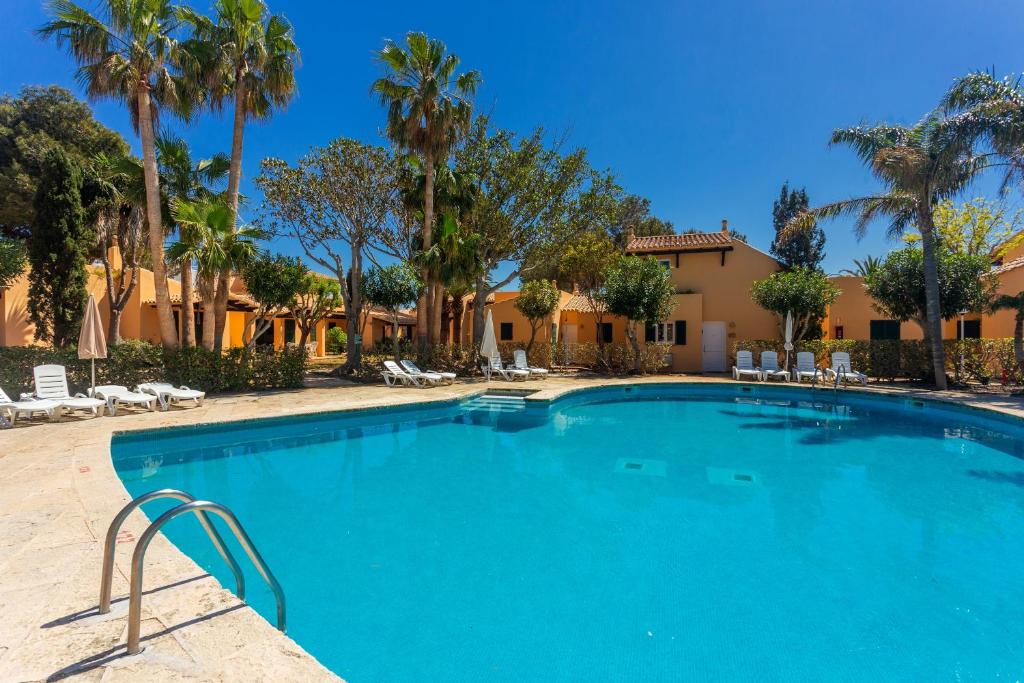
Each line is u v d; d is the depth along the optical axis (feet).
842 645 10.39
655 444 29.19
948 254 51.31
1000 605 11.91
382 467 24.12
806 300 56.95
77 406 28.12
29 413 27.40
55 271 46.01
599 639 10.61
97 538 11.42
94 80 37.91
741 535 16.11
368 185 56.59
